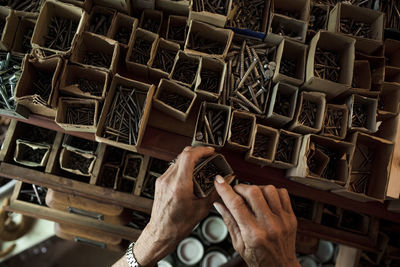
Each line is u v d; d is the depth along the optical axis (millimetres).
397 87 1215
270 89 1259
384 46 1238
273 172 1301
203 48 1297
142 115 1159
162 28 1350
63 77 1133
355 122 1257
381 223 1799
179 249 2088
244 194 890
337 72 1270
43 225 2213
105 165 1577
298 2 1288
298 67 1270
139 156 1614
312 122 1237
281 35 1235
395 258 1835
